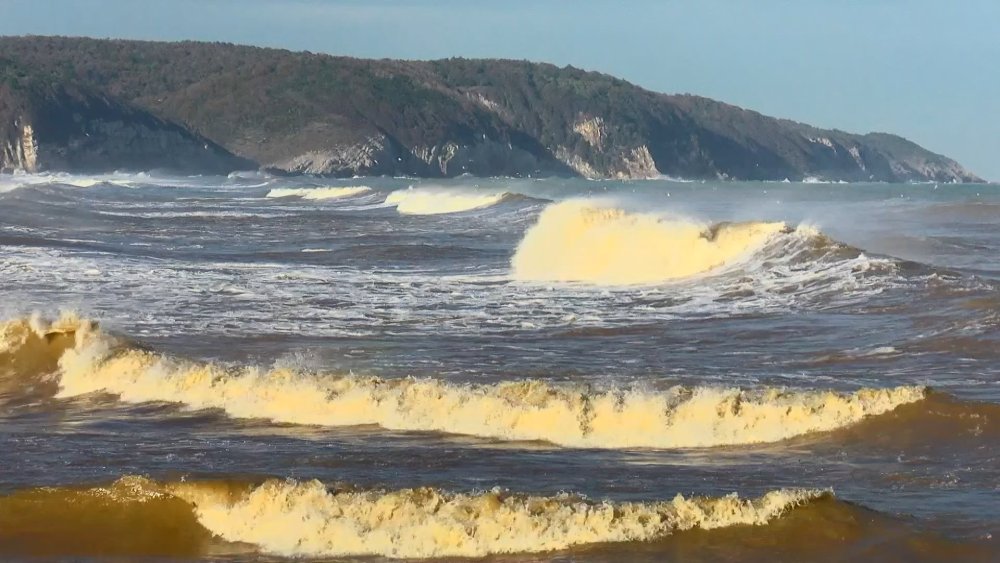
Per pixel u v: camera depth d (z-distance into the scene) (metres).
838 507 16.19
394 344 30.77
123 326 33.25
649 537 15.66
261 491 16.94
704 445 20.48
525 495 16.69
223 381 24.33
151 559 15.54
